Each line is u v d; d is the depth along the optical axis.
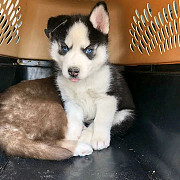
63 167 0.21
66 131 0.26
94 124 0.28
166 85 0.24
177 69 0.24
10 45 0.32
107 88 0.30
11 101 0.26
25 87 0.28
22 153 0.23
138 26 0.32
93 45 0.27
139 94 0.31
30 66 0.36
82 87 0.29
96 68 0.29
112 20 0.36
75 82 0.29
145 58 0.30
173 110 0.22
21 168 0.21
